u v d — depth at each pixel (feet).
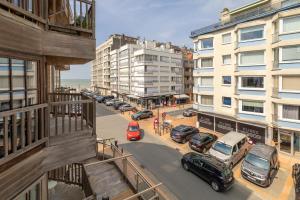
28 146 17.16
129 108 157.58
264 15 72.59
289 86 66.18
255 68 77.36
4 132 14.67
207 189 48.49
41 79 19.57
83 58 23.75
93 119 24.45
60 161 21.17
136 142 84.43
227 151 59.41
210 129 100.68
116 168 34.81
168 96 190.80
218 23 92.84
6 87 15.84
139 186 29.43
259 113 77.41
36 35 18.40
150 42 200.85
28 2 17.70
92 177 31.68
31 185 17.90
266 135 75.66
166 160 65.16
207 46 97.60
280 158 66.33
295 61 64.08
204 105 100.68
